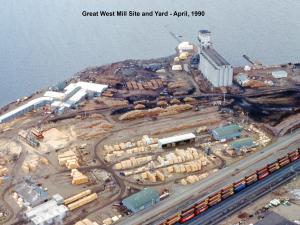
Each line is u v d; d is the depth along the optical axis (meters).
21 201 181.75
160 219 170.75
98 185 191.62
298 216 172.00
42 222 167.62
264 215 172.62
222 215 173.38
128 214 174.38
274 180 194.12
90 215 174.38
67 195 184.88
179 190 188.00
